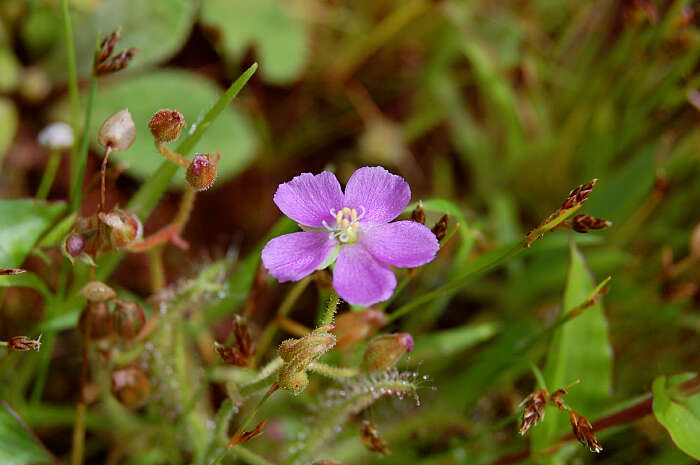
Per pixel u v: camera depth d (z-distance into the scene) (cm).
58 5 21
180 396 18
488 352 20
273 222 23
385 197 16
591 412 18
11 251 17
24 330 20
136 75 22
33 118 22
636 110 23
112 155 21
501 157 25
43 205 17
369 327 18
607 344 18
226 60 24
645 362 21
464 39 24
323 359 18
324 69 26
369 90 26
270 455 19
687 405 17
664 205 22
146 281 21
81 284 18
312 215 16
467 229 19
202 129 17
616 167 23
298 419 19
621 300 21
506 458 18
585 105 24
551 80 25
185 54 24
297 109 25
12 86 21
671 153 23
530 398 16
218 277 18
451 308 22
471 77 27
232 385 16
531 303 21
